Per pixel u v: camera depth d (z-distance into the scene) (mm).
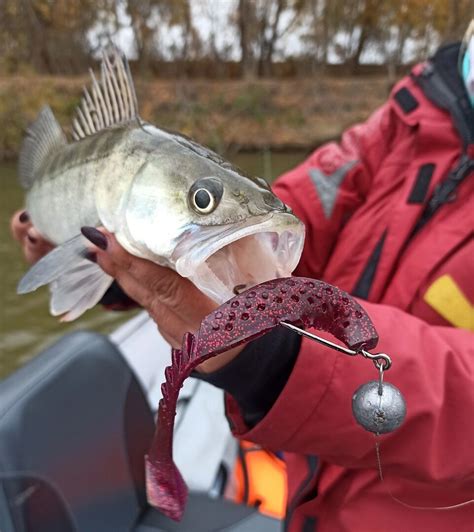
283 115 17594
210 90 18188
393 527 979
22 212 1497
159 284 829
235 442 2246
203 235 795
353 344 617
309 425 841
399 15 19547
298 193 1425
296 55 20656
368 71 21391
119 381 1842
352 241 1260
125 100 1052
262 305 605
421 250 1123
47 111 1391
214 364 796
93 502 1599
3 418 1478
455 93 1200
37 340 4848
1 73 17594
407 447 833
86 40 18828
